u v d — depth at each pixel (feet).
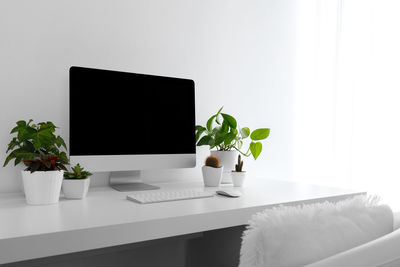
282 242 1.39
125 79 4.99
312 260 1.40
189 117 5.64
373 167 7.85
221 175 5.46
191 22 6.47
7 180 4.62
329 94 8.61
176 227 3.35
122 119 4.91
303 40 8.41
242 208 3.80
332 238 1.50
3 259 2.50
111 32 5.51
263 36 7.63
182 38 6.34
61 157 4.09
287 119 8.05
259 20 7.55
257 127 7.51
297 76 8.26
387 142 7.68
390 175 7.61
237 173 5.41
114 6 5.54
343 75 8.38
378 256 1.33
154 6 5.99
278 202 4.14
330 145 8.54
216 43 6.82
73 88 4.51
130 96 5.02
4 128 4.61
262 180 6.33
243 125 7.27
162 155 5.27
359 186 8.04
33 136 3.99
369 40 7.98
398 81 7.55
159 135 5.27
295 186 5.54
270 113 7.74
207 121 6.32
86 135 4.58
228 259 5.27
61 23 5.04
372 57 7.93
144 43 5.87
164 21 6.12
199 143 5.83
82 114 4.56
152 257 5.79
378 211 1.72
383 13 7.80
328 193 4.85
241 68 7.22
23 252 2.57
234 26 7.11
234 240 5.19
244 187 5.41
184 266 6.11
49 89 4.95
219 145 5.83
